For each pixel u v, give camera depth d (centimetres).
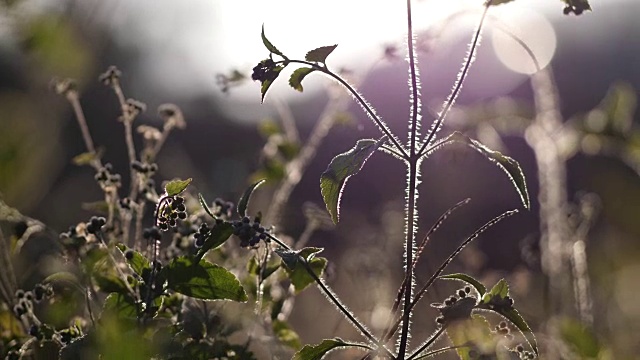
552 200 165
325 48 118
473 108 173
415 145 119
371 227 222
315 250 122
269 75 118
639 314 187
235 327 129
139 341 113
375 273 182
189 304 128
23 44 151
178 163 192
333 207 117
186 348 122
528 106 170
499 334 122
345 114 165
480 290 119
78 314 129
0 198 138
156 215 120
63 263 134
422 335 165
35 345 124
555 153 168
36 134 161
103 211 138
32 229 135
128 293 121
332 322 172
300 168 164
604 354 151
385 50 145
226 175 194
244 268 137
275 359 132
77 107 147
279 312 133
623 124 168
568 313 161
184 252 131
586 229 164
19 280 142
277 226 153
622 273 207
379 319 165
